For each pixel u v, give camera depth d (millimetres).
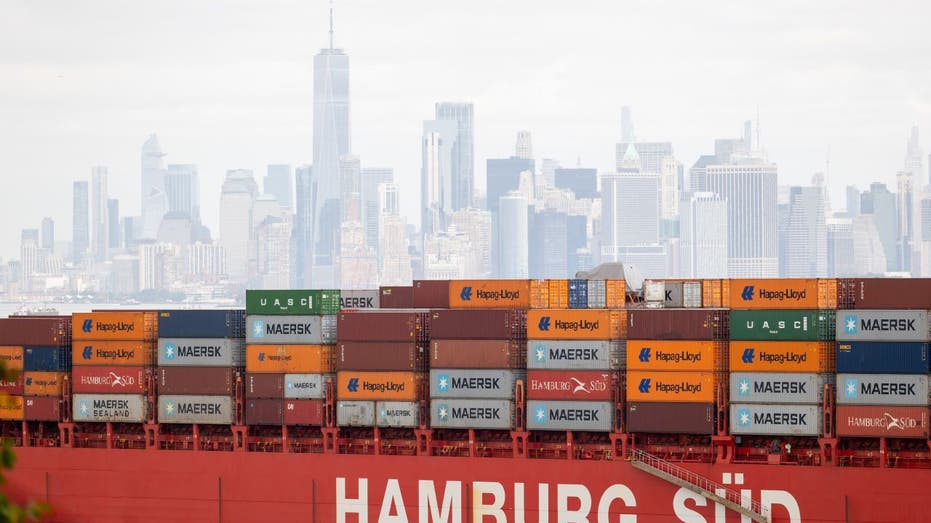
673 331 58781
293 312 64062
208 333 65562
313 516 63156
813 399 57594
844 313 57094
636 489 59094
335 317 63812
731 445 58438
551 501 60000
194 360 65688
